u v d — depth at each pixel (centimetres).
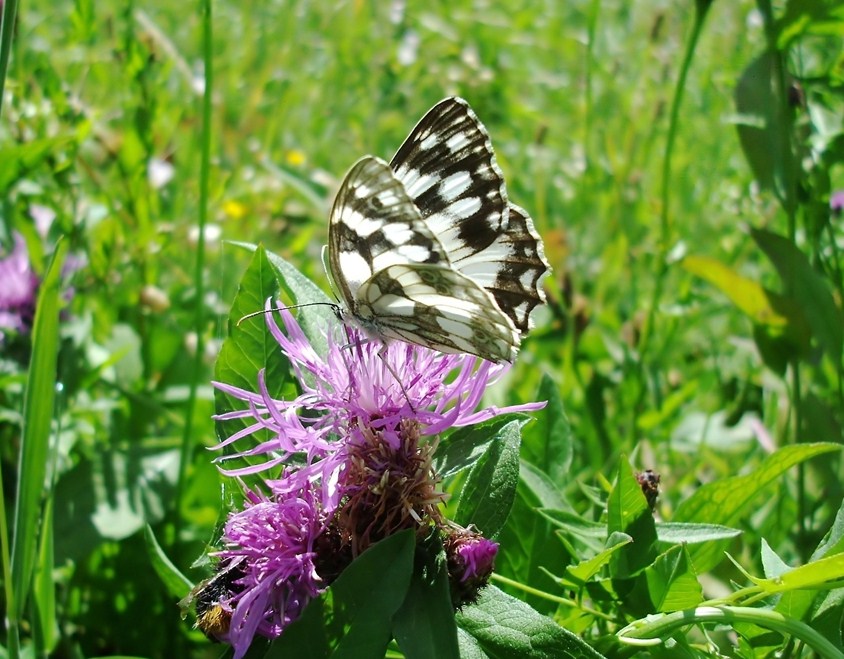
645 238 32
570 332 27
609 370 29
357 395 16
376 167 16
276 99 40
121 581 22
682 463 26
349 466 15
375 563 14
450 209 18
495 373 18
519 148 38
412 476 15
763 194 26
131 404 25
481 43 46
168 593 22
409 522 15
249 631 15
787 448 18
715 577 20
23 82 27
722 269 22
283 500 15
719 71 32
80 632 22
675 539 17
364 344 16
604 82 35
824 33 21
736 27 31
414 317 16
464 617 15
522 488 18
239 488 16
